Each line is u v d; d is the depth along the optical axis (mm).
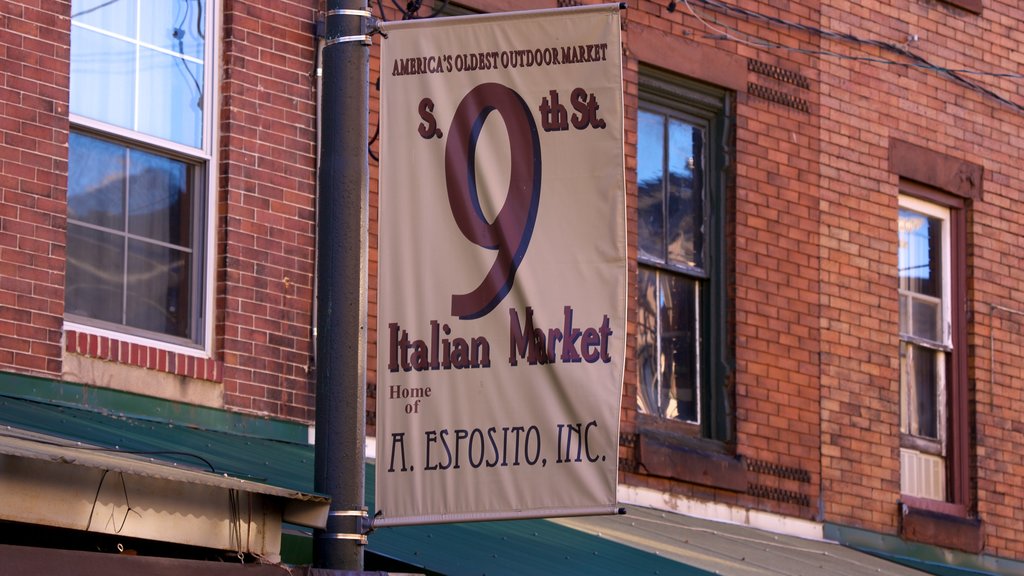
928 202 17641
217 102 12516
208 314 12156
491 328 8672
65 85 11477
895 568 15242
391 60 8898
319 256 8336
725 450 15352
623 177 8750
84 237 11680
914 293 17375
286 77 12875
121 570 7223
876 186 16922
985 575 16609
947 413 17484
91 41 11961
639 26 15312
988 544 17266
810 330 16109
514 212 8773
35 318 11016
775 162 16125
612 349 8602
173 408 11688
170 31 12438
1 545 6941
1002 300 17938
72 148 11719
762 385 15625
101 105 11945
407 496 8547
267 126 12680
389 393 8641
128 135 12000
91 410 11172
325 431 8141
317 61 13078
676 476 14727
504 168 8828
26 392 10867
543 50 8914
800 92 16453
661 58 15414
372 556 9891
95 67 11953
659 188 15594
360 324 8234
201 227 12328
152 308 12000
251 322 12305
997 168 18141
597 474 8469
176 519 7840
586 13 8914
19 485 7297
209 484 7559
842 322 16391
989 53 18281
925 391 17344
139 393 11508
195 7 12586
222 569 7566
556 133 8836
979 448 17438
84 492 7520
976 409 17484
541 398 8578
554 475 8500
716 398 15492
